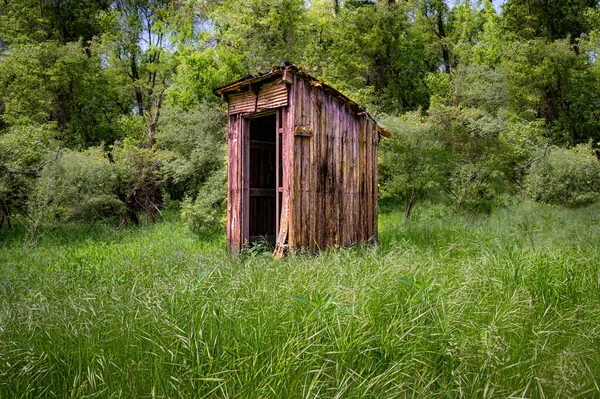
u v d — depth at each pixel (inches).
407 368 116.6
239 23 698.2
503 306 158.4
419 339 126.6
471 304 158.9
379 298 154.9
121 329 139.3
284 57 691.4
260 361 117.2
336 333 129.3
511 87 795.4
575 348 130.3
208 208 463.2
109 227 526.0
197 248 370.9
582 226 343.3
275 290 167.3
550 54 783.1
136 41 911.7
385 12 950.4
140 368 117.6
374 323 137.3
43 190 451.2
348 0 1038.4
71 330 140.6
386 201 708.0
